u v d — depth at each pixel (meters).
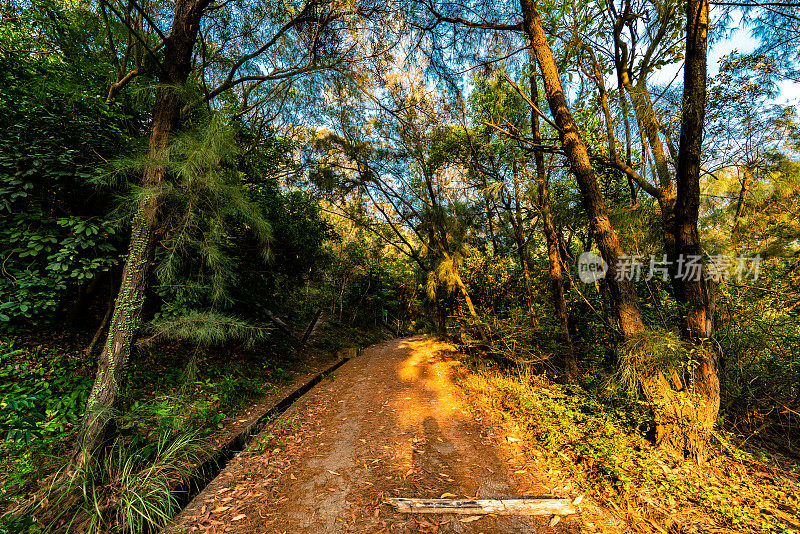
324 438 3.71
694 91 2.82
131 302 2.56
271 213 6.38
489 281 7.02
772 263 3.89
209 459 2.99
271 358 6.93
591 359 5.44
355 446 3.46
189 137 2.63
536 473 2.71
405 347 11.24
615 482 2.43
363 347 12.26
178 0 2.91
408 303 16.61
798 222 3.79
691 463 2.70
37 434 2.37
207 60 5.84
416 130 7.28
